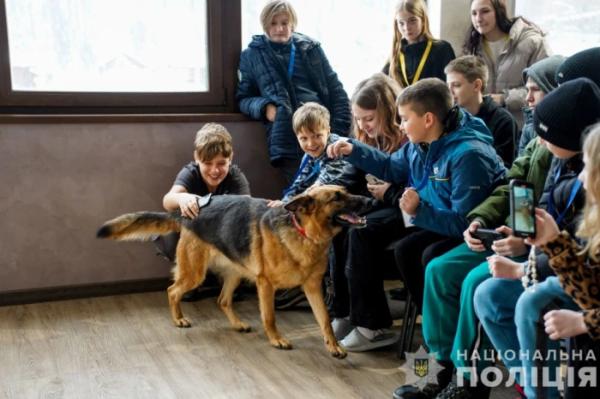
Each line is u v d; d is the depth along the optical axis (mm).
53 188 3645
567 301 1875
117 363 2844
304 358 2896
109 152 3727
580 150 1965
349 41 4262
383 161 2861
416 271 2693
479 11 3779
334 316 3273
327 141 3164
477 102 3139
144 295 3838
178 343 3084
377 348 2984
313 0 4125
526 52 3658
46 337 3154
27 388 2594
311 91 3912
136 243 3852
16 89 3598
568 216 2029
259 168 4082
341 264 3123
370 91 3016
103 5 3699
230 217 3115
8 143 3523
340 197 2750
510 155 3078
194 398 2508
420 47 3812
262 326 3328
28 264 3654
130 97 3807
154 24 3824
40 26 3592
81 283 3775
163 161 3846
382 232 2867
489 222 2355
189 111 3957
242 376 2707
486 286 2096
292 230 2850
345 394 2533
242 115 3973
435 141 2572
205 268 3266
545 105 1988
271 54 3816
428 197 2660
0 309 3572
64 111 3684
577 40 4012
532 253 1912
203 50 3963
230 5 3926
